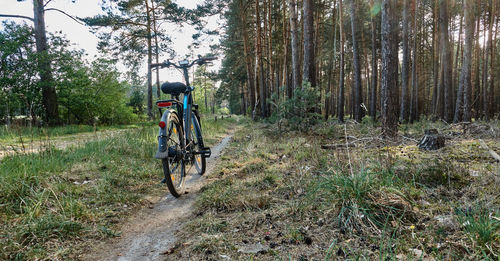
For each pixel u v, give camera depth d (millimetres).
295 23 13883
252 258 2033
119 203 3410
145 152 6273
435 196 2873
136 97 28453
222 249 2201
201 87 53062
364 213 2371
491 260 1667
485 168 3670
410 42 24719
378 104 30297
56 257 2172
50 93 16422
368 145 6051
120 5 22359
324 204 2783
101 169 4926
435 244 1986
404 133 8328
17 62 15602
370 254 1950
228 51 28391
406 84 17219
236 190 3611
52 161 4809
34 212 2723
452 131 8273
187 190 4148
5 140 9344
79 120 20172
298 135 9461
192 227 2705
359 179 2734
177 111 4020
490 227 1992
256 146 7730
